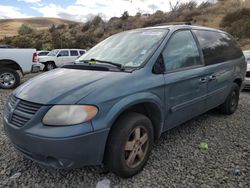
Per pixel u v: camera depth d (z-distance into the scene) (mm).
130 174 3242
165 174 3361
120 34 4562
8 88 9562
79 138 2748
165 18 39438
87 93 2914
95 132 2828
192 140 4418
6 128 3195
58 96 2910
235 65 5527
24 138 2908
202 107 4535
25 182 3197
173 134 4668
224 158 3787
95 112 2848
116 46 4199
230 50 5488
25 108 3020
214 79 4703
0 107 6598
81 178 3281
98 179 3262
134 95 3166
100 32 44188
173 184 3150
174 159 3746
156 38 3934
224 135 4656
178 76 3807
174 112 3834
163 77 3590
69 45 41469
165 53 3766
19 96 3197
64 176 3322
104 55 4090
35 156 2967
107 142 3045
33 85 3305
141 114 3379
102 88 2992
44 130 2787
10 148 4059
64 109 2814
